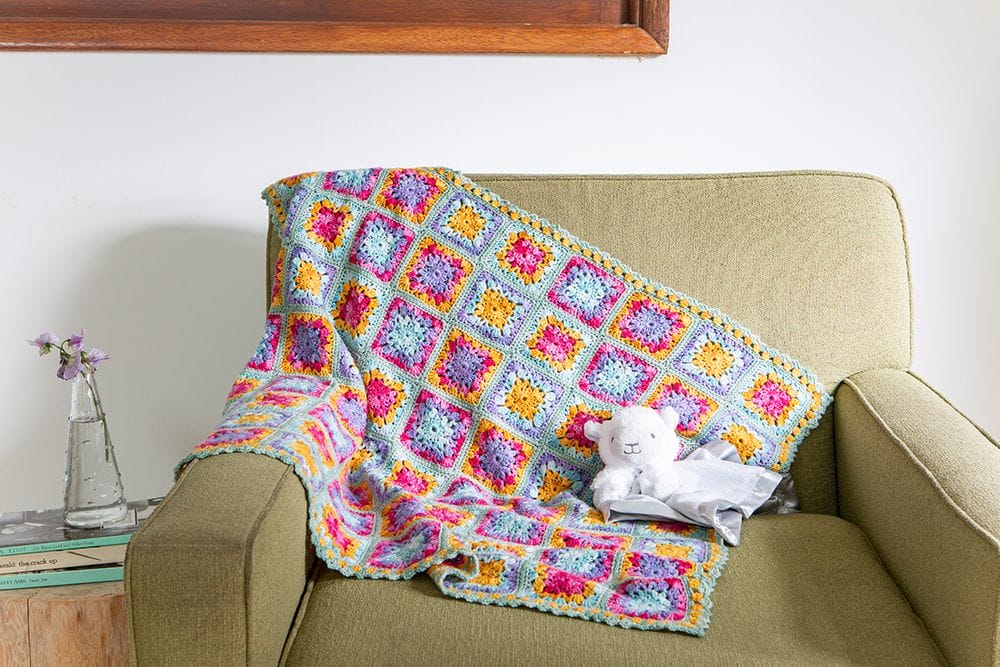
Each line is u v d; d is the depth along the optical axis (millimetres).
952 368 2217
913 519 1301
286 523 1239
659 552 1418
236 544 1114
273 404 1518
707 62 2059
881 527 1422
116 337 2090
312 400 1567
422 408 1675
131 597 1110
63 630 1417
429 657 1184
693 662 1169
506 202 1736
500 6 2006
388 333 1692
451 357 1688
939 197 2146
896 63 2082
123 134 2012
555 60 2039
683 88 2068
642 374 1675
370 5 1995
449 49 1993
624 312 1694
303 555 1319
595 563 1385
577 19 2018
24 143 1995
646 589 1308
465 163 2076
